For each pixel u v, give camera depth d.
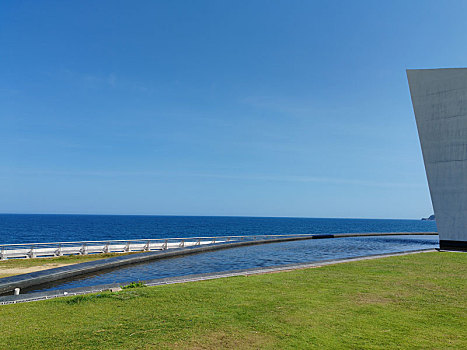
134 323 5.40
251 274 10.47
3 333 4.95
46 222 123.88
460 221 18.78
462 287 8.23
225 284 8.54
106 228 87.12
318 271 10.78
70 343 4.57
